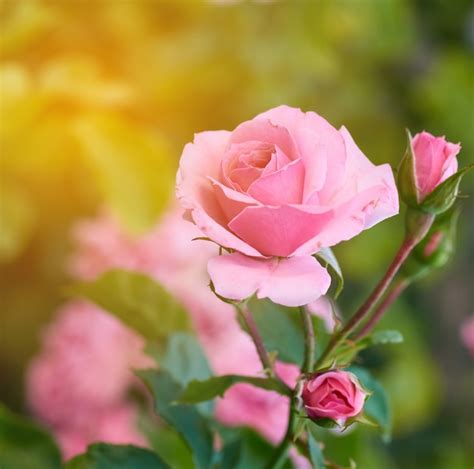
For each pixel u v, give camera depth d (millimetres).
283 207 511
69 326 1057
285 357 629
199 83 1300
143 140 1023
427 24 1677
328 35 1367
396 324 1550
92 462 604
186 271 981
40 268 1471
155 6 1294
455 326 1759
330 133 531
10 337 1527
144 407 1070
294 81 1369
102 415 1056
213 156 542
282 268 521
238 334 884
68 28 1245
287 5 1324
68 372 1043
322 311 798
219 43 1298
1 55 1065
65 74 1014
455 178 564
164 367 654
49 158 1101
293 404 560
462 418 1672
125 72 1289
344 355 576
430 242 618
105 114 1034
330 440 673
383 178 535
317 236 513
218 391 575
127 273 677
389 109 1571
